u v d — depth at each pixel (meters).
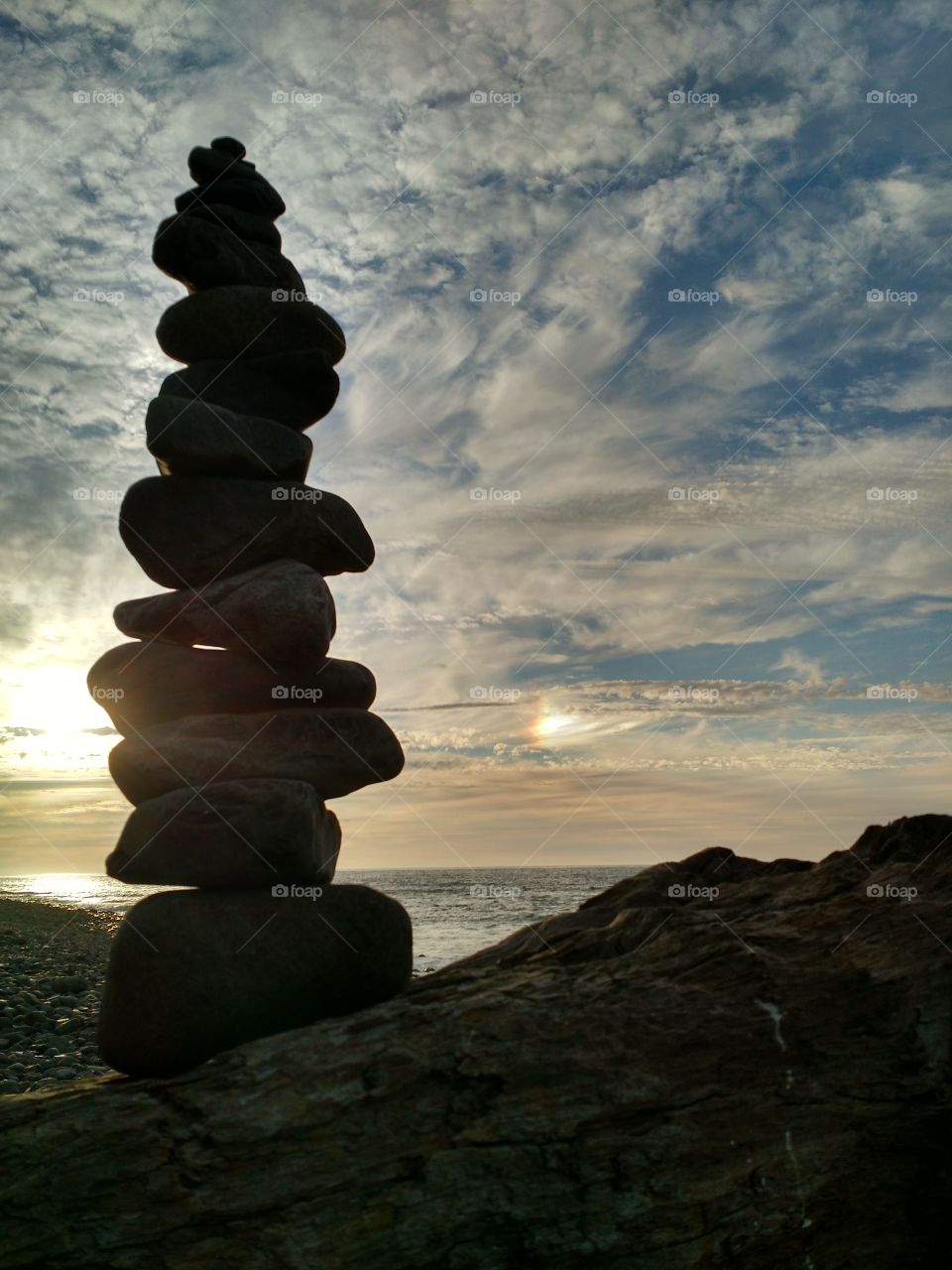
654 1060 4.79
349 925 5.38
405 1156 4.49
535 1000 5.09
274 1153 4.49
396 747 5.96
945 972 5.11
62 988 14.14
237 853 5.31
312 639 5.79
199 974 5.14
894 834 6.63
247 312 6.23
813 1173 4.59
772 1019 5.00
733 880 7.30
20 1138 4.54
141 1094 4.76
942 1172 4.67
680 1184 4.48
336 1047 4.82
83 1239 4.32
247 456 5.96
